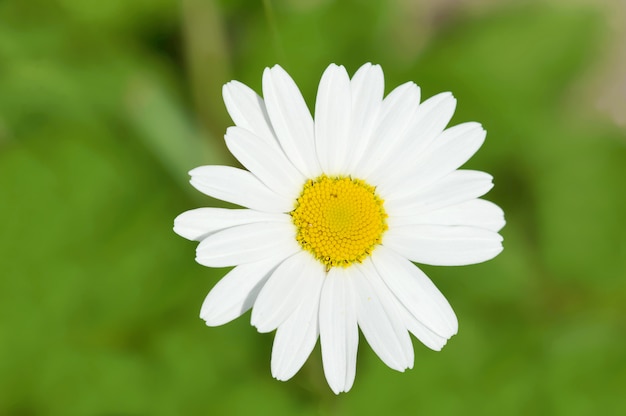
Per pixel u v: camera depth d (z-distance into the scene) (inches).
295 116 12.7
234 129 12.6
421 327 12.8
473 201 12.9
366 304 12.8
